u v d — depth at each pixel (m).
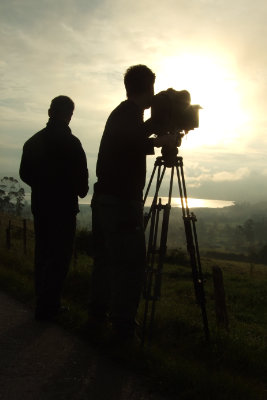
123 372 3.37
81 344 3.95
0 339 3.96
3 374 3.21
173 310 6.77
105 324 4.41
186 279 18.23
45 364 3.45
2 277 6.46
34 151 4.91
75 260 10.08
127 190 3.86
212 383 3.09
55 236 4.68
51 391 2.99
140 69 3.97
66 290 7.58
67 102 4.96
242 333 6.55
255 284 17.77
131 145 3.80
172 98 3.81
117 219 3.87
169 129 3.89
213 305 10.77
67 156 4.78
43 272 4.70
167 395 3.04
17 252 11.62
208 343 4.45
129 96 4.07
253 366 4.11
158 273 4.21
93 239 4.46
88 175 5.00
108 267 4.39
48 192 4.77
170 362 3.48
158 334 4.95
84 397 2.93
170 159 4.04
